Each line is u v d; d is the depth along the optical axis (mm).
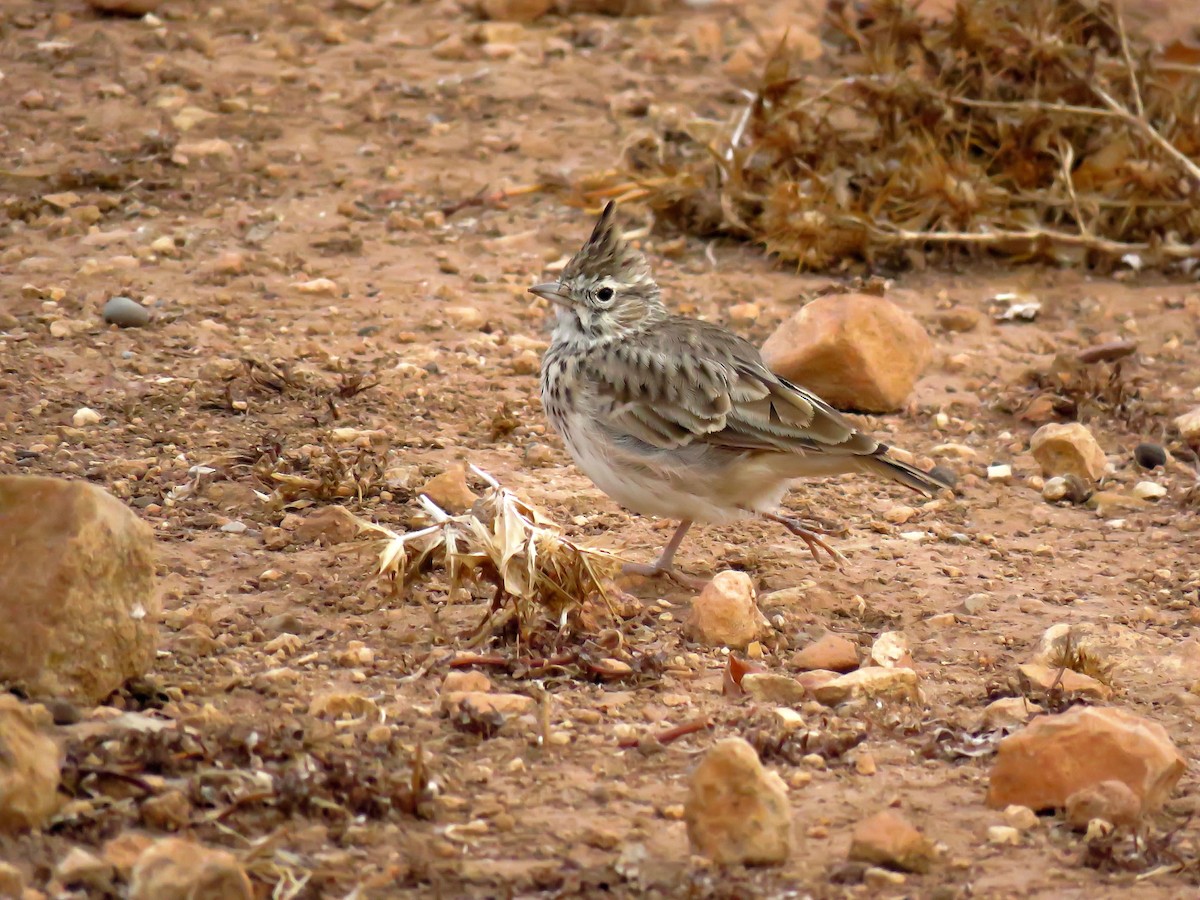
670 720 9328
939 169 18328
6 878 6840
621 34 25656
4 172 19078
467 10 26438
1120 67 19500
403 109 22062
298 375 14625
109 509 8891
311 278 17141
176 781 8047
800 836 8094
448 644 10117
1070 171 19016
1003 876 7816
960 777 8859
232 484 12453
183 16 24766
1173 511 13461
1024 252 18703
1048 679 10000
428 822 7980
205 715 8672
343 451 13305
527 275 17656
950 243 18734
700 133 20547
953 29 19422
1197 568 12297
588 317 11625
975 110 19609
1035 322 17359
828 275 18281
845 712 9570
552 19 26266
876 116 19375
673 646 10461
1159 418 15242
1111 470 14234
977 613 11305
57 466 12500
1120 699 10000
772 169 19203
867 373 15125
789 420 11023
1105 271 18547
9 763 7484
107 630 8812
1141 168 18469
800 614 11102
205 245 17766
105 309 15648
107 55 22969
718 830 7773
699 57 24844
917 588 11672
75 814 7641
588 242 11812
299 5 25625
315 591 10797
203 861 6930
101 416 13594
